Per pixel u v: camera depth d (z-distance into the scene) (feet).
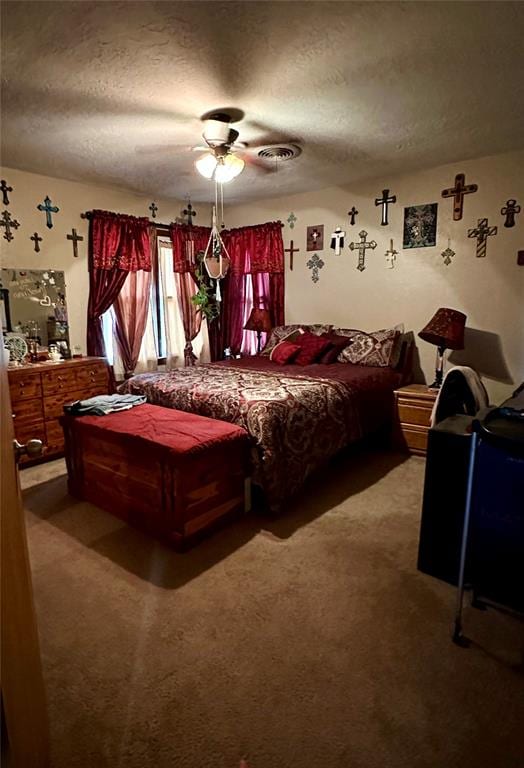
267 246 15.83
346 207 13.97
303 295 15.43
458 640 5.35
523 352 11.55
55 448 11.62
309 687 4.73
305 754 4.03
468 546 5.25
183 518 7.17
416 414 11.55
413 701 4.55
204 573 6.72
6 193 11.60
